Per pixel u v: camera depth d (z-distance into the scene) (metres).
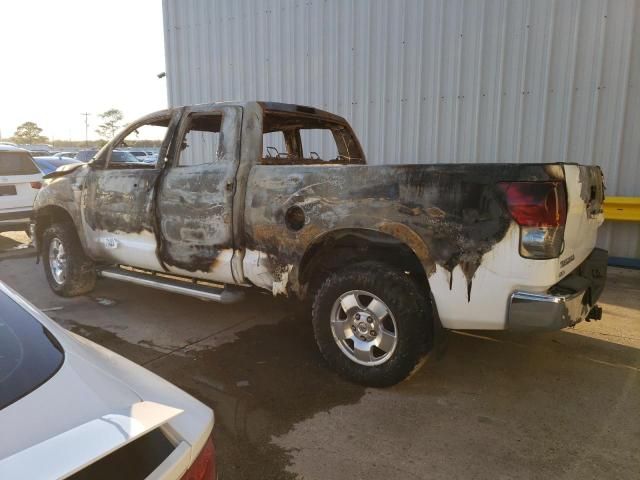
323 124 5.00
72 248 5.19
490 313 2.88
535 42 6.65
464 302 2.94
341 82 8.12
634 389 3.35
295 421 2.92
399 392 3.28
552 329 2.75
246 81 9.09
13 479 1.00
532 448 2.67
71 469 1.04
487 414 3.01
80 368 1.52
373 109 7.91
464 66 7.14
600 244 6.74
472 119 7.20
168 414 1.29
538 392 3.30
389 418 2.96
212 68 9.46
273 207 3.58
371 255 3.51
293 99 8.64
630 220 6.27
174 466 1.22
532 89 6.77
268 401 3.16
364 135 8.06
